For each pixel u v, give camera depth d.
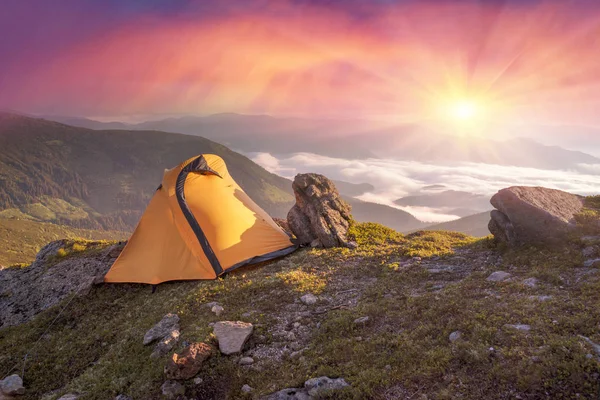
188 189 27.03
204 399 11.79
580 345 9.15
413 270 19.00
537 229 18.16
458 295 14.23
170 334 15.34
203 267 24.17
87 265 29.52
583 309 11.12
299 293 18.14
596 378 8.14
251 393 11.33
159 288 23.83
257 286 19.64
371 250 23.94
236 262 24.66
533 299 12.48
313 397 10.10
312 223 27.22
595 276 13.62
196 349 13.13
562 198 21.08
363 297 16.64
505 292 13.77
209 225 25.66
